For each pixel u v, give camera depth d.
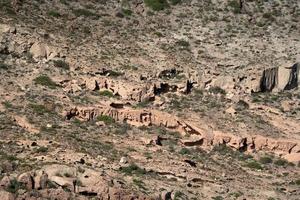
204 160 130.62
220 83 142.38
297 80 146.50
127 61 142.88
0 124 126.94
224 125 136.00
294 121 139.50
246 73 144.38
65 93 135.88
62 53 140.88
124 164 121.50
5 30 141.50
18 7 146.62
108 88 138.12
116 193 112.00
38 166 114.38
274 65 146.25
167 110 136.62
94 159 120.50
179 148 131.75
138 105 136.62
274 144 134.62
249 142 134.50
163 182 120.44
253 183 127.25
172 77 142.38
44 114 131.00
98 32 147.38
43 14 147.62
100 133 130.62
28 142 122.25
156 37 149.12
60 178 112.19
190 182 122.69
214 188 122.88
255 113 139.62
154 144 130.62
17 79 136.38
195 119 135.88
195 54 147.38
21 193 110.56
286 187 127.81
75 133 128.88
